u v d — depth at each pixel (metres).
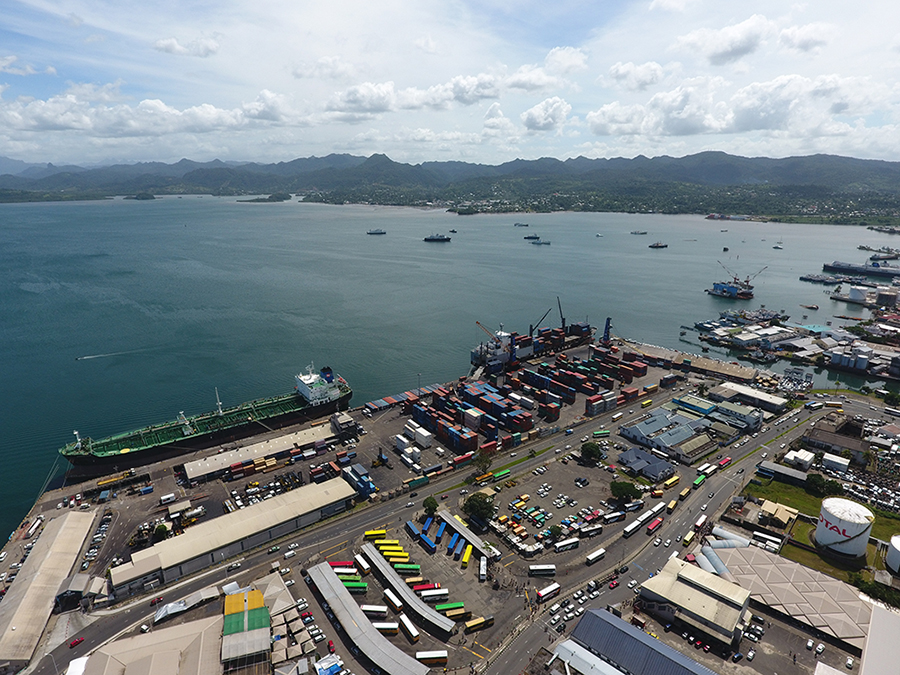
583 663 95.50
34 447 195.12
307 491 149.00
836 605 110.44
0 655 100.44
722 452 182.50
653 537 136.88
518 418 196.25
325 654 100.56
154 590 119.19
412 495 156.50
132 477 166.38
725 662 99.44
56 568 123.56
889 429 194.50
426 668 95.25
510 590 118.19
